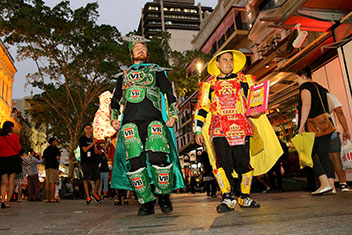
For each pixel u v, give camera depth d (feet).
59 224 8.49
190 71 82.58
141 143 9.64
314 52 24.45
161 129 9.70
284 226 5.55
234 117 9.95
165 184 9.47
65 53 56.54
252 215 7.67
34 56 56.18
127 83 10.32
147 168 10.68
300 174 27.84
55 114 77.97
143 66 10.64
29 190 33.27
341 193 14.75
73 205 21.21
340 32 21.56
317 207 8.50
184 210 10.88
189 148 91.71
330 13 21.66
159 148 9.40
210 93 10.52
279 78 37.86
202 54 62.54
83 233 6.37
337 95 24.23
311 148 14.20
